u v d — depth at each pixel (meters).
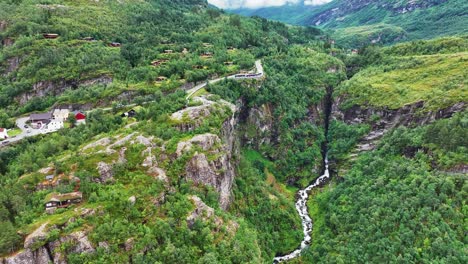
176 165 125.88
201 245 110.88
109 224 103.56
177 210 113.56
